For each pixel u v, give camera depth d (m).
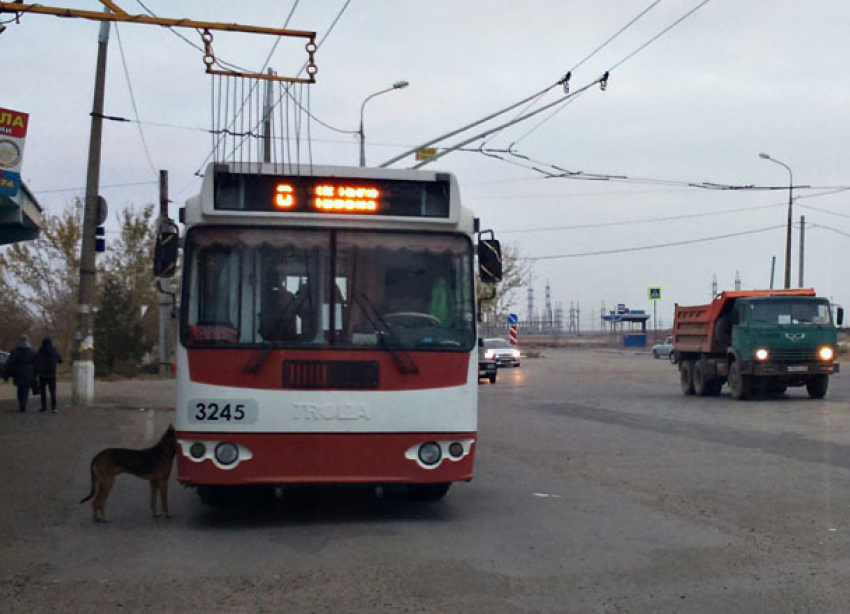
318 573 7.52
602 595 6.87
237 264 9.12
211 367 8.95
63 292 51.03
